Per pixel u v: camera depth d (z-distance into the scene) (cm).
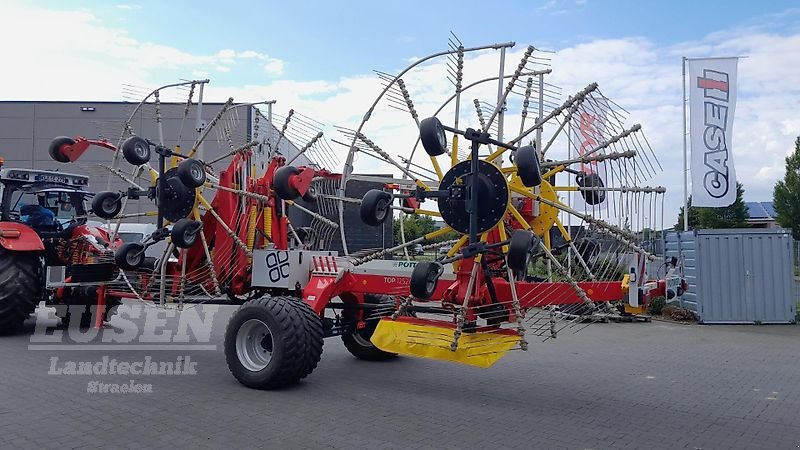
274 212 781
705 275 1259
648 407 605
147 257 815
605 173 586
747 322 1249
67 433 491
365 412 568
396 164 622
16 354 788
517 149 541
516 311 546
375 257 615
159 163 733
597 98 573
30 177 991
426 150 514
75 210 1072
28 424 511
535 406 600
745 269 1256
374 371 745
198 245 772
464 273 589
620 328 1180
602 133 584
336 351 877
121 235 1462
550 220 599
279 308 622
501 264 610
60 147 793
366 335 803
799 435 523
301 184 709
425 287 527
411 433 509
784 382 724
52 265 983
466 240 580
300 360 619
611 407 602
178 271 779
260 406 578
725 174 1320
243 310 639
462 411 577
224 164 798
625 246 580
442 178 579
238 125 798
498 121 588
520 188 570
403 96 623
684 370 788
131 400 589
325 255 751
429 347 578
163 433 496
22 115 2266
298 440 487
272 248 777
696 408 604
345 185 664
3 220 982
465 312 549
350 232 775
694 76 1328
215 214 727
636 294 578
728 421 562
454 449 473
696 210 2753
